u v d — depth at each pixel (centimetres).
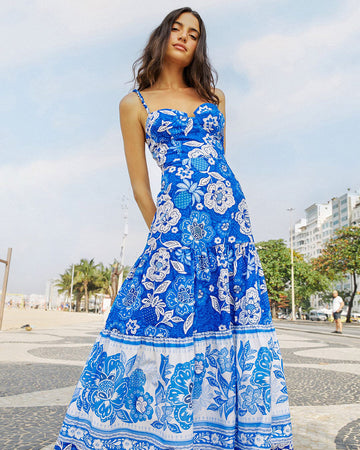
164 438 122
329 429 230
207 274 140
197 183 147
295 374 449
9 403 287
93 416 130
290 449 134
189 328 131
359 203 8075
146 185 168
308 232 11419
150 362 131
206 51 174
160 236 144
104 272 6944
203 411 131
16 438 207
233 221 149
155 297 136
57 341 840
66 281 7406
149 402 128
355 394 339
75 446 131
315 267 4256
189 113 163
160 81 176
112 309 144
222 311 137
